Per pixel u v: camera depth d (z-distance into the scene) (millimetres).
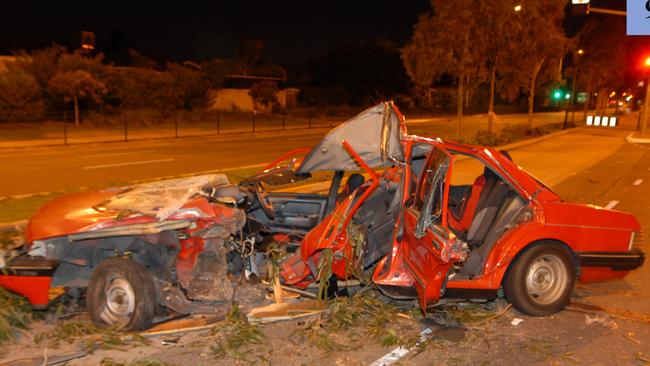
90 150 23031
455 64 24641
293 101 54188
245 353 4598
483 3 23328
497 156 5758
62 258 5090
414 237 5109
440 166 4887
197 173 15766
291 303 5512
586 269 5574
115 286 4910
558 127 43562
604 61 44094
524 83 28625
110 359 4422
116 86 35031
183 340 4809
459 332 5082
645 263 7332
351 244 5418
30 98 30406
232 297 5246
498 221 5590
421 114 60562
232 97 46781
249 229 6004
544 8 26266
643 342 4957
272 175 6844
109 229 4926
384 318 5219
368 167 5531
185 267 5121
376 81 62750
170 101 38250
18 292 5004
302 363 4461
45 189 12789
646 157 22266
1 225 7859
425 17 24453
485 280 5234
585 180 15227
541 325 5281
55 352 4586
